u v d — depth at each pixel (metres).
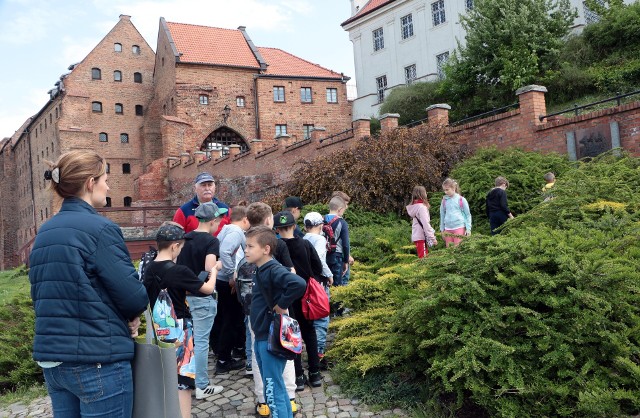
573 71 20.02
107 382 2.75
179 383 4.16
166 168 40.31
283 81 42.62
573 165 12.07
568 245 5.04
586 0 22.44
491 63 21.66
